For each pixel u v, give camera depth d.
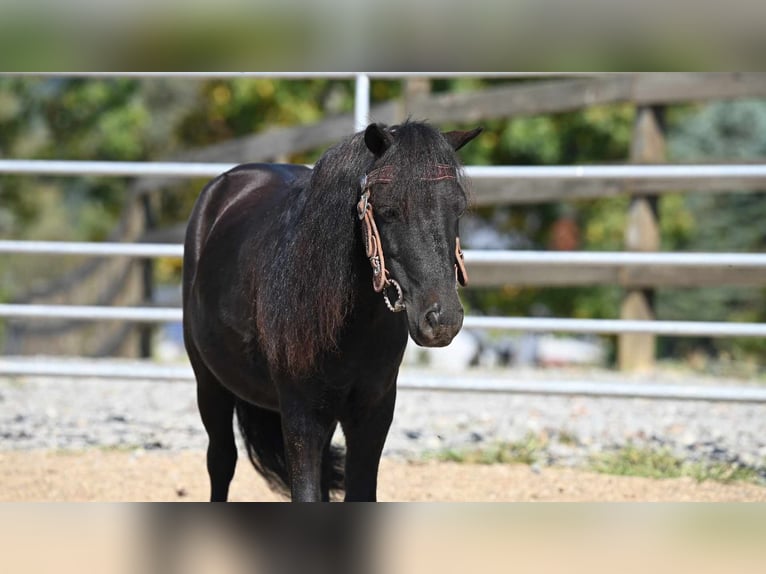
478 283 15.83
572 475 9.09
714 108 25.91
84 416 10.98
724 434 10.27
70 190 29.30
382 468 9.30
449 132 5.98
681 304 24.70
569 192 15.25
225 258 6.81
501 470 9.27
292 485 6.02
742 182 13.97
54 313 10.88
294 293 5.79
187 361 14.38
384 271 5.29
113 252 10.80
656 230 14.70
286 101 23.12
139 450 9.80
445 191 5.24
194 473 9.15
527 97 14.81
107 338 18.16
